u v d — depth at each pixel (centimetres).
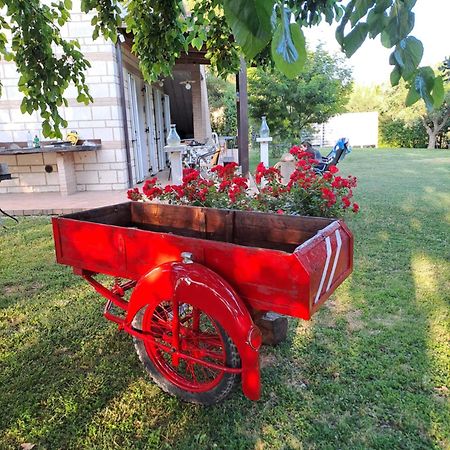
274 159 1259
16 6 235
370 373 198
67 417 176
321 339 229
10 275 337
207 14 283
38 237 441
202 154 765
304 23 155
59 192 682
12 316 267
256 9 73
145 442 162
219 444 159
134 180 755
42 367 212
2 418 175
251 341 151
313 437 161
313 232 194
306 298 140
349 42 96
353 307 266
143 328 188
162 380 190
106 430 168
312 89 1206
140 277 183
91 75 657
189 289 159
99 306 280
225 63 317
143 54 292
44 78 261
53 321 260
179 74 974
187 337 176
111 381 200
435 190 688
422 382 190
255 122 1315
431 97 94
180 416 175
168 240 171
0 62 654
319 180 376
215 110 1892
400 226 457
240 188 327
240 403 181
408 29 90
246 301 155
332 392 185
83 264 202
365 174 918
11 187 682
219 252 158
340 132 2072
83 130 676
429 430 162
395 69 94
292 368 204
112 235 188
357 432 162
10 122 677
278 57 84
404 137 1944
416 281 305
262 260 148
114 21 266
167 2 258
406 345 221
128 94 733
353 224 466
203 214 229
